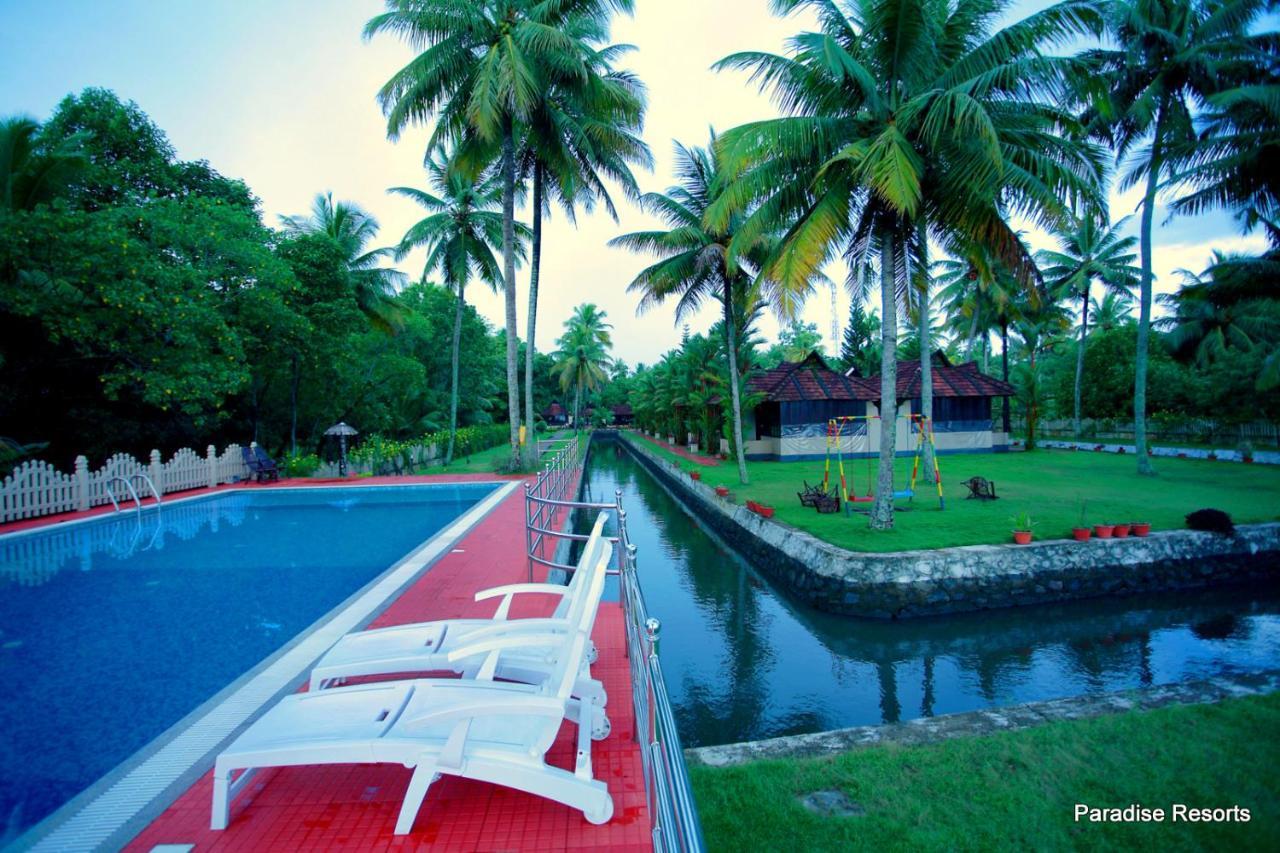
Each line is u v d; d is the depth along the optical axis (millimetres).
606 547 4512
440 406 39562
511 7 17875
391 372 29375
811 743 5211
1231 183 18672
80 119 18234
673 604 11336
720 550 15906
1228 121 18531
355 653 4039
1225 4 18078
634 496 25688
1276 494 16688
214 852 2660
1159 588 11547
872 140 11477
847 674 8219
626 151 20125
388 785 3188
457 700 3078
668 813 1530
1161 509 14586
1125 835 3857
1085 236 34062
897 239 13242
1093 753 4844
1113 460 26750
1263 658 8625
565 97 19109
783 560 12484
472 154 19484
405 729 2959
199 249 16438
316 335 20844
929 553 10883
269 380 21875
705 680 8047
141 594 7637
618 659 4906
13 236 12227
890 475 12727
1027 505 15516
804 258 11469
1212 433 31641
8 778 3568
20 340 14250
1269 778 4441
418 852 2652
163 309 13984
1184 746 4898
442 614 6238
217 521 13250
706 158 19469
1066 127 12156
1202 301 24047
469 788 3170
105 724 4254
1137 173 20547
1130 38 19031
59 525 11750
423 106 18109
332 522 13148
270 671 4793
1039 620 10242
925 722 5555
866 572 10555
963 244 12836
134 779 3301
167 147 20234
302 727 3029
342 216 27375
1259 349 28391
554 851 2660
